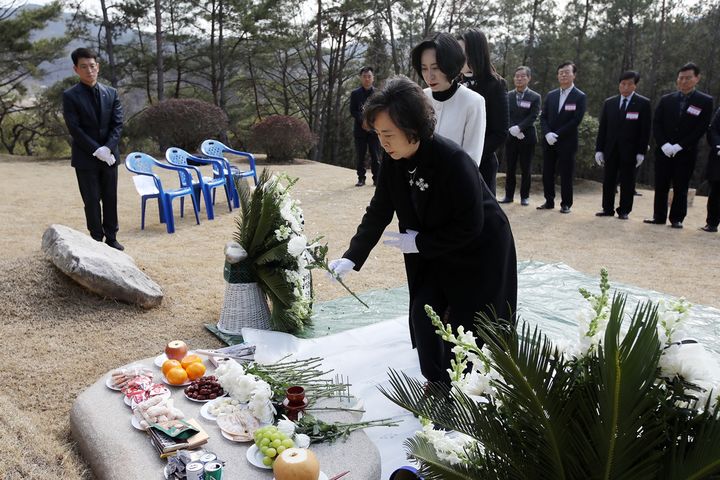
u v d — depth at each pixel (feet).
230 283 13.43
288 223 13.26
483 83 14.75
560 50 84.33
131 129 71.26
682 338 4.96
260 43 81.15
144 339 13.06
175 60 79.25
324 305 15.64
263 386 8.66
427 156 8.49
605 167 28.58
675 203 26.37
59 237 14.78
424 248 8.96
